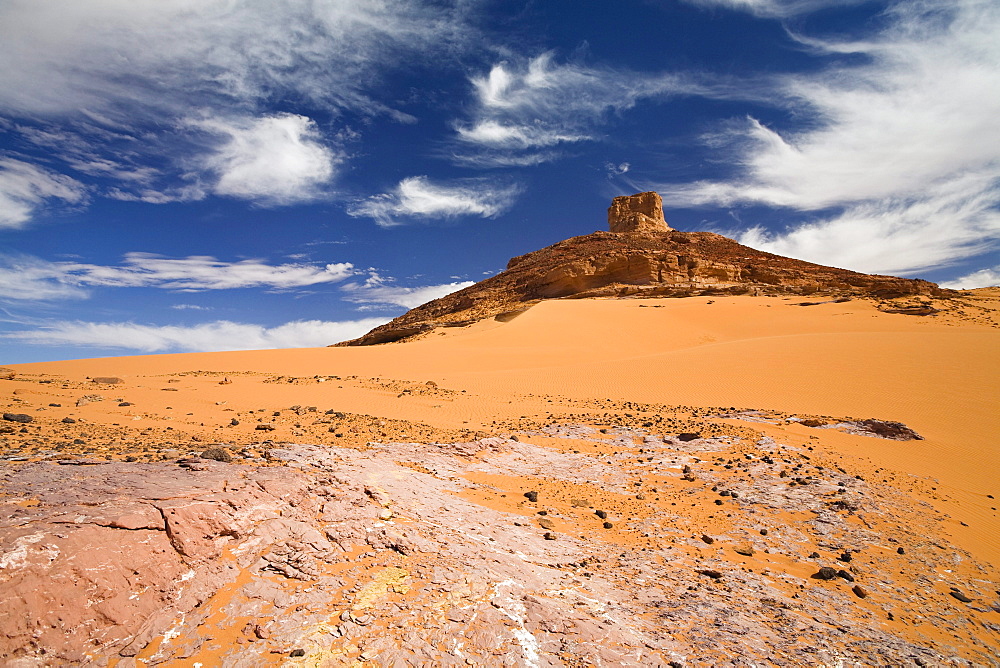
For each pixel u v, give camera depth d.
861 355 43.97
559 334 72.12
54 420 19.25
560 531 14.39
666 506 17.56
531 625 8.88
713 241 159.38
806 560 14.48
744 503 17.97
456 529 12.08
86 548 7.61
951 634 11.30
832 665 9.28
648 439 24.84
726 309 88.44
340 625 8.16
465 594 9.37
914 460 23.41
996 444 25.83
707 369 43.41
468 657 8.00
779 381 38.66
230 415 23.70
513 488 17.66
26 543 7.32
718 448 23.50
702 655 8.94
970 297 85.50
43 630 6.73
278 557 9.34
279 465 12.96
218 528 9.19
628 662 8.34
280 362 53.81
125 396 27.39
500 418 28.84
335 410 27.30
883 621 11.52
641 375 42.91
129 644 7.17
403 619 8.52
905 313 74.62
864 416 30.80
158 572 8.05
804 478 20.02
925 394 33.81
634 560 13.08
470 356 59.78
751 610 11.14
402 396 33.62
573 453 22.66
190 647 7.34
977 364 39.38
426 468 17.45
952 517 18.03
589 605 10.01
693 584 12.13
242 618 7.98
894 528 16.67
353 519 10.95
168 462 11.93
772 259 141.12
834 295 94.75
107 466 11.27
